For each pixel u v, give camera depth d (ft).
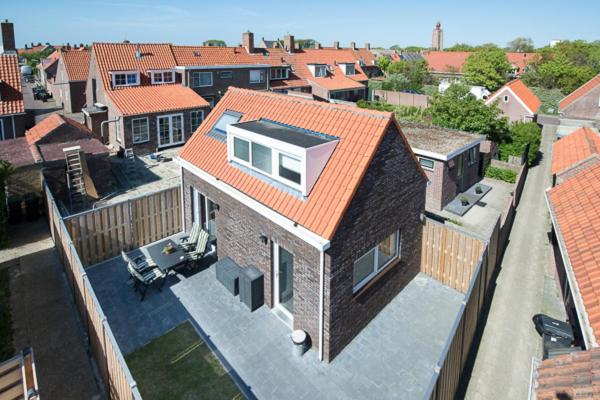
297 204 33.78
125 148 90.79
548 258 54.08
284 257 37.24
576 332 36.88
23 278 43.83
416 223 43.47
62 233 41.29
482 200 75.51
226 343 34.78
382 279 38.96
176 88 106.01
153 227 49.93
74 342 34.88
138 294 40.65
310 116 39.96
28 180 58.34
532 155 95.04
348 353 34.37
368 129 34.99
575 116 158.81
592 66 225.76
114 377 26.27
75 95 144.15
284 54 164.96
